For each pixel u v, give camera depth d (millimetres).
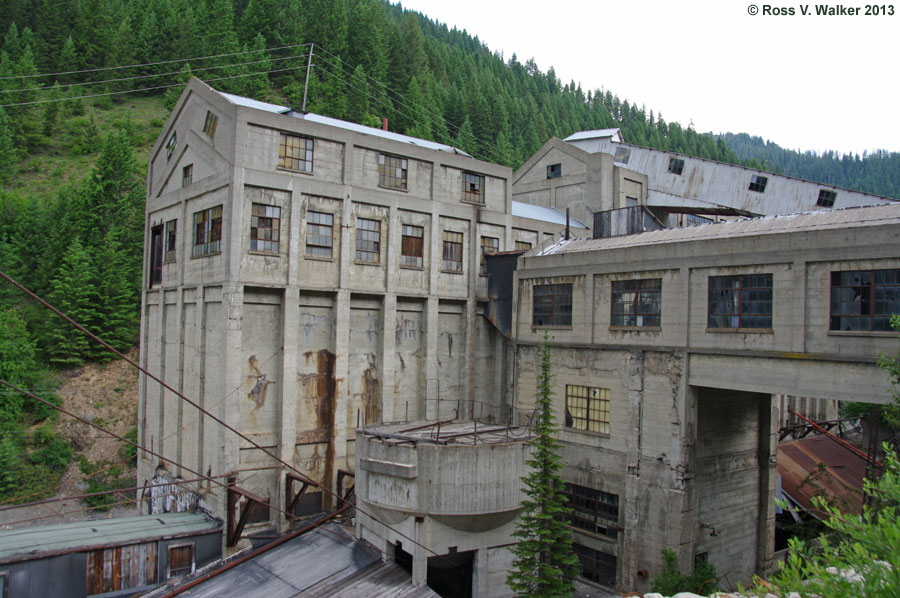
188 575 25188
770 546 29547
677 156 56469
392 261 32688
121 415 55969
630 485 27141
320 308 30625
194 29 120125
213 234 29500
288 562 24750
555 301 31844
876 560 7160
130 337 61812
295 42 121688
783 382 22875
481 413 36844
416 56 133875
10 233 69875
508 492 22719
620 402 28141
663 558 25188
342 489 30125
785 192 52062
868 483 8758
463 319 36188
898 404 19281
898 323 17875
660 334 26875
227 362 27453
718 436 27312
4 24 116938
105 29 118438
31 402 53719
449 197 35562
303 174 29969
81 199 69125
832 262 21844
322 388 30469
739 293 24500
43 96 101750
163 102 114125
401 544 22859
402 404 33594
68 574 23703
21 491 46344
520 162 118062
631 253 28109
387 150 32812
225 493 27094
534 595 18641
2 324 56219
